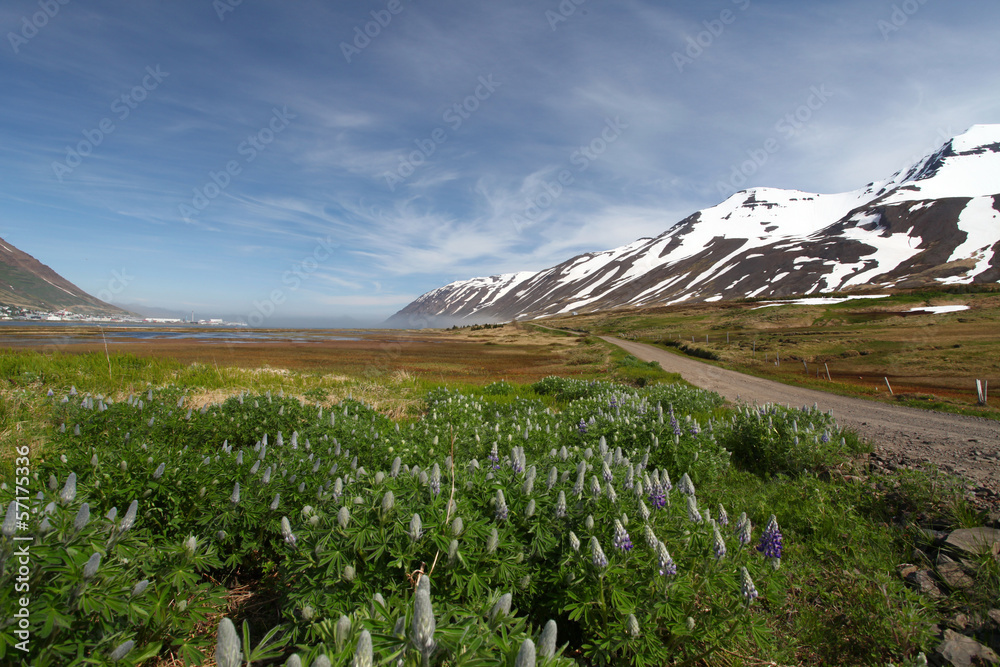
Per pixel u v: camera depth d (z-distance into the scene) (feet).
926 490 19.42
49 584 7.38
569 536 10.37
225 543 12.94
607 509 11.55
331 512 10.82
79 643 7.54
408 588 9.27
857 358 144.87
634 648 8.97
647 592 9.87
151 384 40.65
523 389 74.84
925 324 209.87
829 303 331.16
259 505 13.00
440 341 317.01
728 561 11.08
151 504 12.33
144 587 8.26
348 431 21.80
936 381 100.22
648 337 308.40
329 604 8.96
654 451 23.81
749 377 114.52
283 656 10.23
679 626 9.62
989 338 154.81
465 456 21.27
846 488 21.47
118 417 20.86
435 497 10.89
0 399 27.12
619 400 38.27
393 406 44.09
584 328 422.82
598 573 9.48
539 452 22.79
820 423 32.94
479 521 10.35
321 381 56.59
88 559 7.96
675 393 55.83
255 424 24.88
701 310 430.61
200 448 21.62
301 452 16.51
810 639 11.94
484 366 142.31
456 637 6.51
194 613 9.23
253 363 108.58
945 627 12.41
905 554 16.25
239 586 13.03
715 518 13.35
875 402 70.33
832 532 17.61
